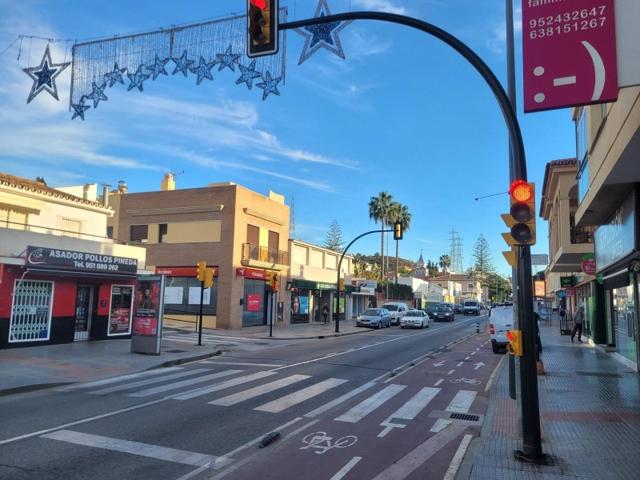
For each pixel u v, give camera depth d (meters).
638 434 7.68
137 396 10.34
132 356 16.41
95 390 11.02
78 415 8.56
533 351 6.63
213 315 31.45
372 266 89.69
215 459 6.41
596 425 8.23
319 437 7.59
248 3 7.38
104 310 20.61
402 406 9.95
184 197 33.12
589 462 6.34
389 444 7.34
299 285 39.53
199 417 8.55
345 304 51.06
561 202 24.38
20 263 16.77
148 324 16.98
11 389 10.52
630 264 13.86
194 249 32.44
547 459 6.44
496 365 16.41
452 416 9.23
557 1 6.70
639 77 6.31
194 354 17.53
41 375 12.29
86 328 20.16
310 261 43.66
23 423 7.97
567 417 8.79
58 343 18.53
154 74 8.20
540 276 62.81
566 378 13.07
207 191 32.53
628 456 6.58
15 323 17.11
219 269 31.58
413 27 7.17
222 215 31.97
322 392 11.09
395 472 6.15
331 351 20.28
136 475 5.73
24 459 6.18
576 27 6.60
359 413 9.23
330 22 7.26
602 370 14.54
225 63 7.82
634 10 6.44
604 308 21.98
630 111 7.89
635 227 11.09
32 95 8.85
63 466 5.96
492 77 7.02
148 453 6.55
